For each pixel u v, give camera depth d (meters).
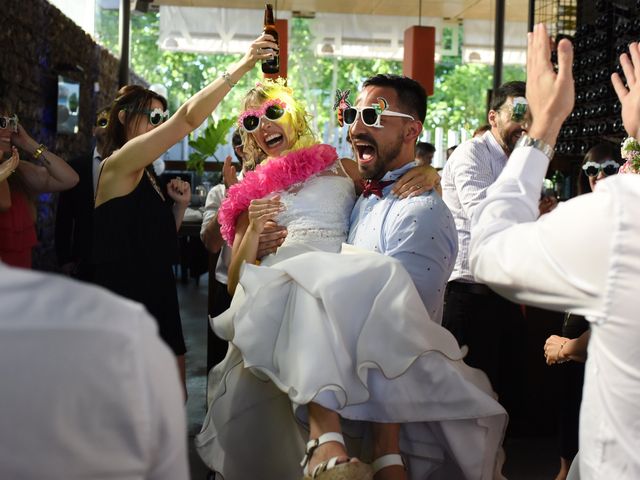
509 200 1.52
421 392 2.21
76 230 3.95
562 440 3.32
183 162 8.87
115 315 0.95
